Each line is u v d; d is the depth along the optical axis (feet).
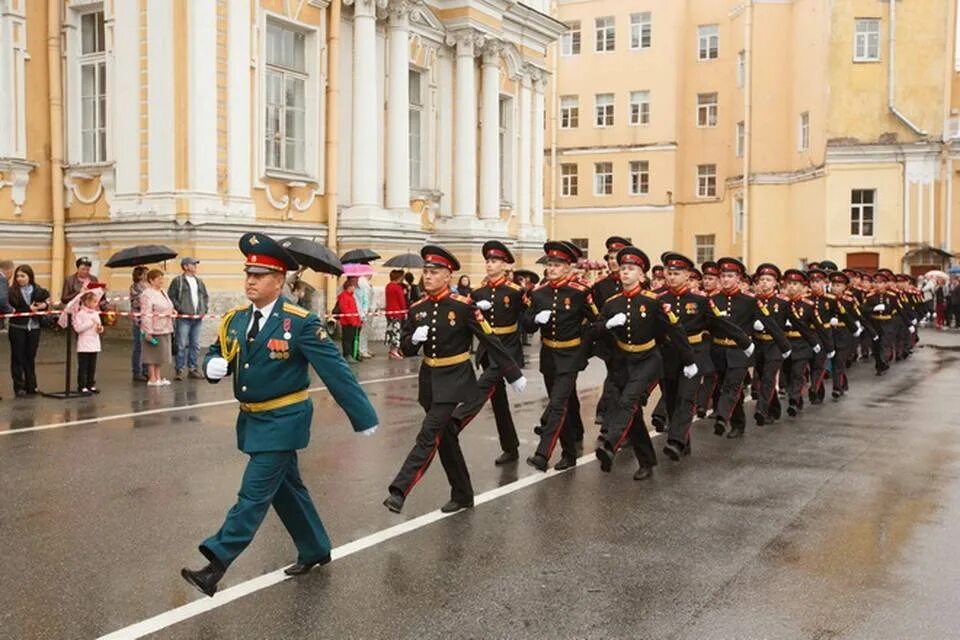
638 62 137.90
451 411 23.93
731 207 134.41
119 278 61.36
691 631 16.96
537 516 24.26
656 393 48.24
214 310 60.08
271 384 18.10
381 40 75.72
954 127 114.83
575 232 142.92
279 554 20.86
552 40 98.99
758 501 26.05
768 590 19.03
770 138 127.85
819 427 38.45
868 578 19.80
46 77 64.18
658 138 137.08
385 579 19.36
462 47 84.38
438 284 24.72
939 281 107.55
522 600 18.34
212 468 28.55
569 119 143.02
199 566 19.95
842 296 55.06
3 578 19.13
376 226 72.08
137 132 60.70
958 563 20.83
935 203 114.93
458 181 85.30
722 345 36.06
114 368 50.52
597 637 16.67
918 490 27.50
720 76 136.05
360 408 18.43
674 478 28.78
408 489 23.27
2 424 35.01
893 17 114.52
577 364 29.81
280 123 67.82
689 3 137.69
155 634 16.48
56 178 63.62
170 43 59.36
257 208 64.90
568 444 29.91
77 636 16.34
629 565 20.47
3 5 61.21
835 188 116.16
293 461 18.95
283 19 66.13
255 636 16.47
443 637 16.56
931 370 61.93
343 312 58.18
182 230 58.90
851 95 115.65
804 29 122.83
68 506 24.30
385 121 76.23
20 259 62.69
